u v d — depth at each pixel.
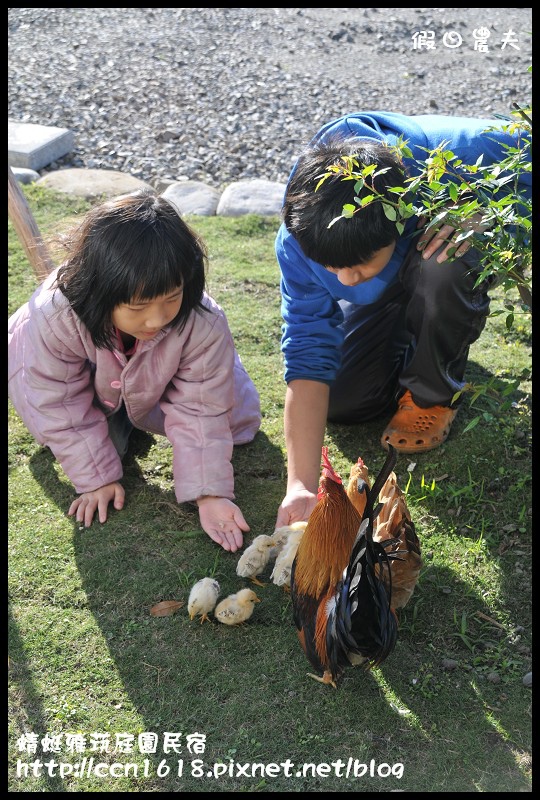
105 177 5.95
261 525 3.29
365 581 2.37
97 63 8.27
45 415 3.22
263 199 5.70
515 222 2.45
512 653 2.74
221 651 2.75
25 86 7.72
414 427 3.57
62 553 3.13
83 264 2.70
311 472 3.15
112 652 2.75
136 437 3.78
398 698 2.59
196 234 2.83
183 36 9.09
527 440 3.60
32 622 2.85
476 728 2.50
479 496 3.34
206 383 3.23
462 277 3.14
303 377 3.25
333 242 2.57
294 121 7.21
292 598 2.67
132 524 3.27
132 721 2.54
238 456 3.65
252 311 4.57
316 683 2.64
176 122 7.09
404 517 2.74
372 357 3.55
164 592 2.98
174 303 2.75
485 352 4.22
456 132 3.10
